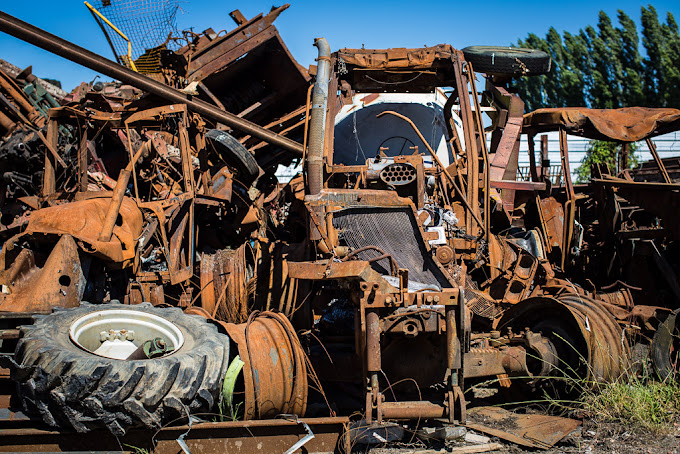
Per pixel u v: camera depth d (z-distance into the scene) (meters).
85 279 5.26
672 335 5.80
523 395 5.66
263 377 4.40
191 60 10.55
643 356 5.88
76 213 5.51
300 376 4.63
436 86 8.66
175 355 4.13
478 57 9.23
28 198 7.00
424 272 5.66
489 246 6.82
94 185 8.51
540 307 5.69
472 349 5.24
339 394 5.66
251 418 4.33
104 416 3.72
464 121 7.39
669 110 9.37
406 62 7.95
